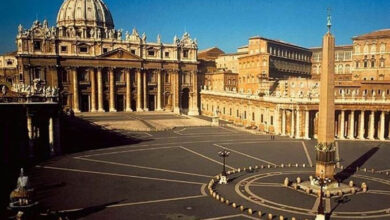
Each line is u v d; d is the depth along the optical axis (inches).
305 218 1267.2
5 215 1251.8
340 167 2057.1
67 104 4527.6
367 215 1298.0
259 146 2748.5
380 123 3230.8
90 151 2458.2
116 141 2869.1
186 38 5147.6
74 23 5974.4
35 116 2204.7
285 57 5123.0
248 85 4975.4
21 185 1192.8
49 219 1219.9
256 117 3811.5
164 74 4995.1
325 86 1612.9
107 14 6259.8
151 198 1476.4
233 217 1275.8
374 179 1807.3
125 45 4751.5
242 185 1673.2
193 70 5152.6
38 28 4340.6
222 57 5944.9
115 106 4724.4
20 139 2149.4
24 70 4274.1
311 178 1676.9
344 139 3203.7
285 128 3348.9
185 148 2615.7
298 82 4114.2
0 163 2055.9
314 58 5684.1
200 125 3937.0
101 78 4606.3
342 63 5255.9
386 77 4153.5
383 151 2635.3
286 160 2249.0
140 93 4837.6
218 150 2556.6
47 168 1967.3
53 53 4384.8
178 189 1606.8
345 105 3203.7
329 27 1596.9
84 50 4564.5
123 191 1566.2
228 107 4461.1
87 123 3676.2
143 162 2140.7
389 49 4109.3
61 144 2701.8
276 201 1444.4
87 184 1669.5
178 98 5078.7
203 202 1433.3
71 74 4498.0
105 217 1262.3
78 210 1327.5
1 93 2117.4
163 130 3526.1
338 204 1413.6
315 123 3299.7
